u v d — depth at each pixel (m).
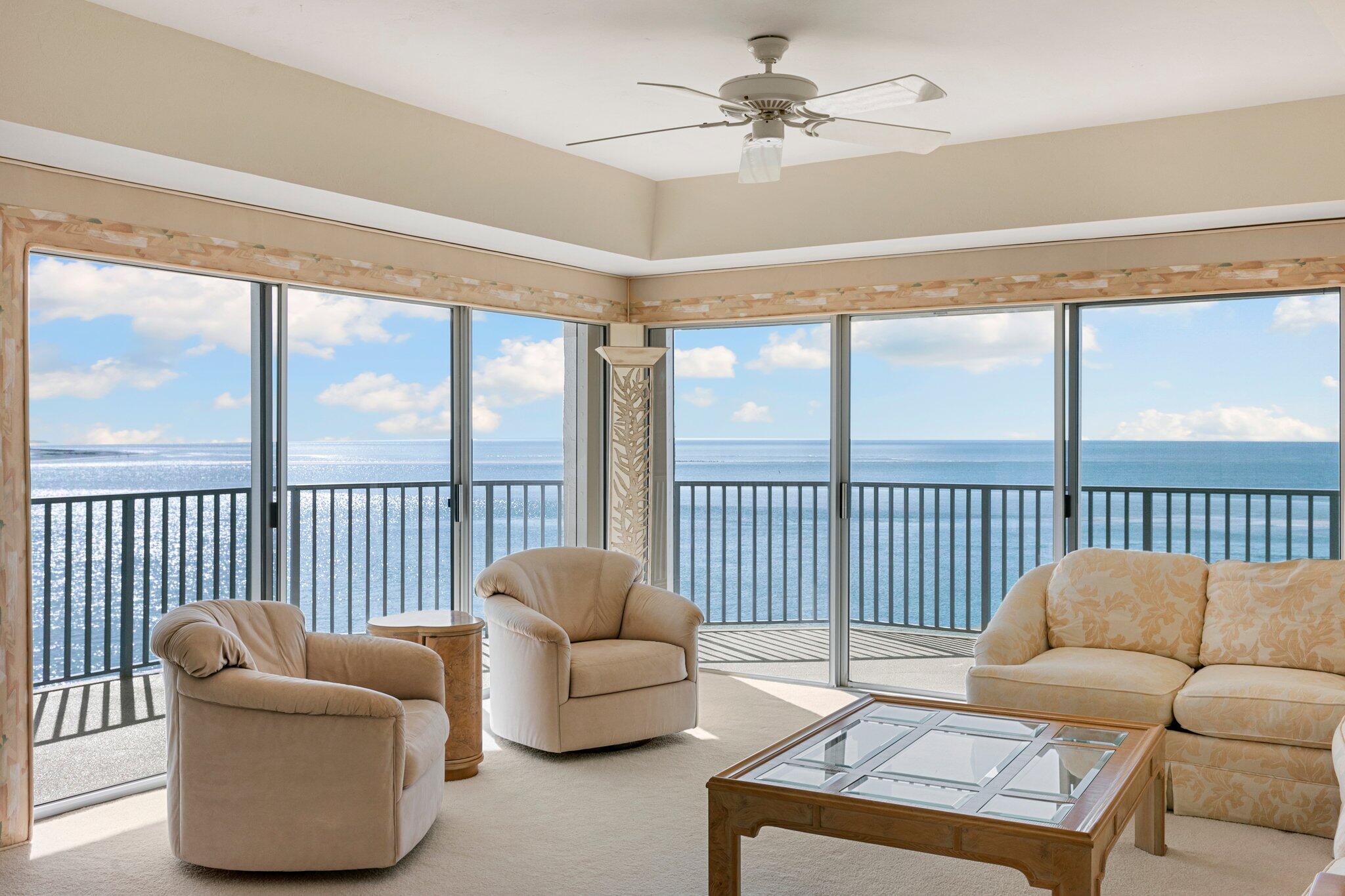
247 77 3.69
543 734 4.34
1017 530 5.50
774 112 3.39
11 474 3.57
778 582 6.21
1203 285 4.98
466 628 4.20
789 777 2.85
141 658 4.32
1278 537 4.97
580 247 5.44
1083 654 4.30
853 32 3.46
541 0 3.21
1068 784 2.78
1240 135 4.34
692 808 3.82
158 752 4.38
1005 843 2.47
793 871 3.28
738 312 6.14
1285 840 3.51
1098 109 4.30
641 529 6.27
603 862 3.33
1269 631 4.11
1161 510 5.20
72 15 3.20
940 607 5.71
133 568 4.26
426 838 3.53
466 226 4.87
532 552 4.99
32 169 3.68
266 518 4.57
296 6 3.25
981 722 3.45
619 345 6.02
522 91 4.08
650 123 4.52
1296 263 4.80
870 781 2.82
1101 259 5.20
